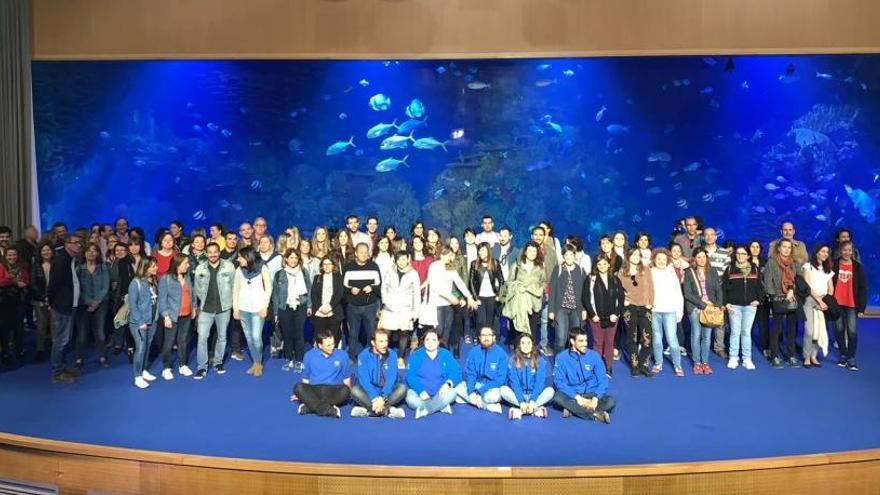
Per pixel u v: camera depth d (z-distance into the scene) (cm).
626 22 1255
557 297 893
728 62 1284
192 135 1489
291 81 1464
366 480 558
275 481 567
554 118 1464
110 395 800
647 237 931
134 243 956
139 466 590
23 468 623
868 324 1212
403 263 886
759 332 1030
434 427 700
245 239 1029
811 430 689
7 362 930
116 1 1271
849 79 1394
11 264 919
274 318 966
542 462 612
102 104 1445
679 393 805
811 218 1463
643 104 1449
